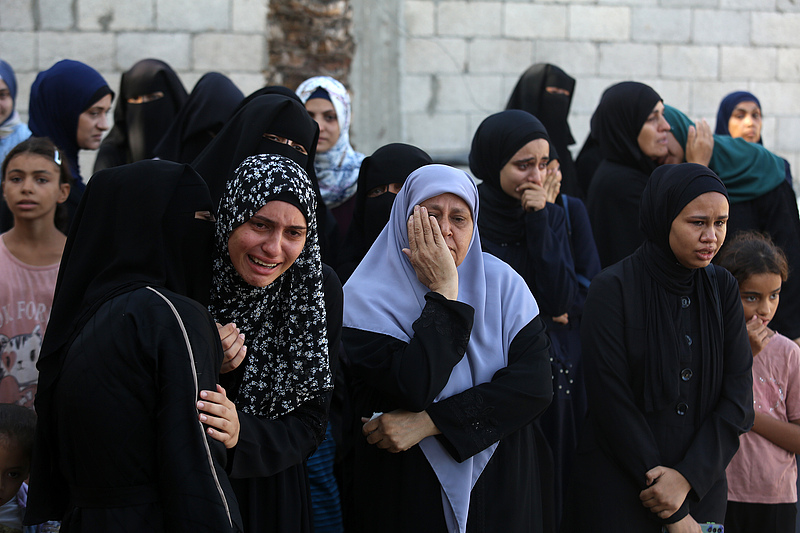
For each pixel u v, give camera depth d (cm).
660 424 251
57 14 581
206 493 155
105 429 158
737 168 392
